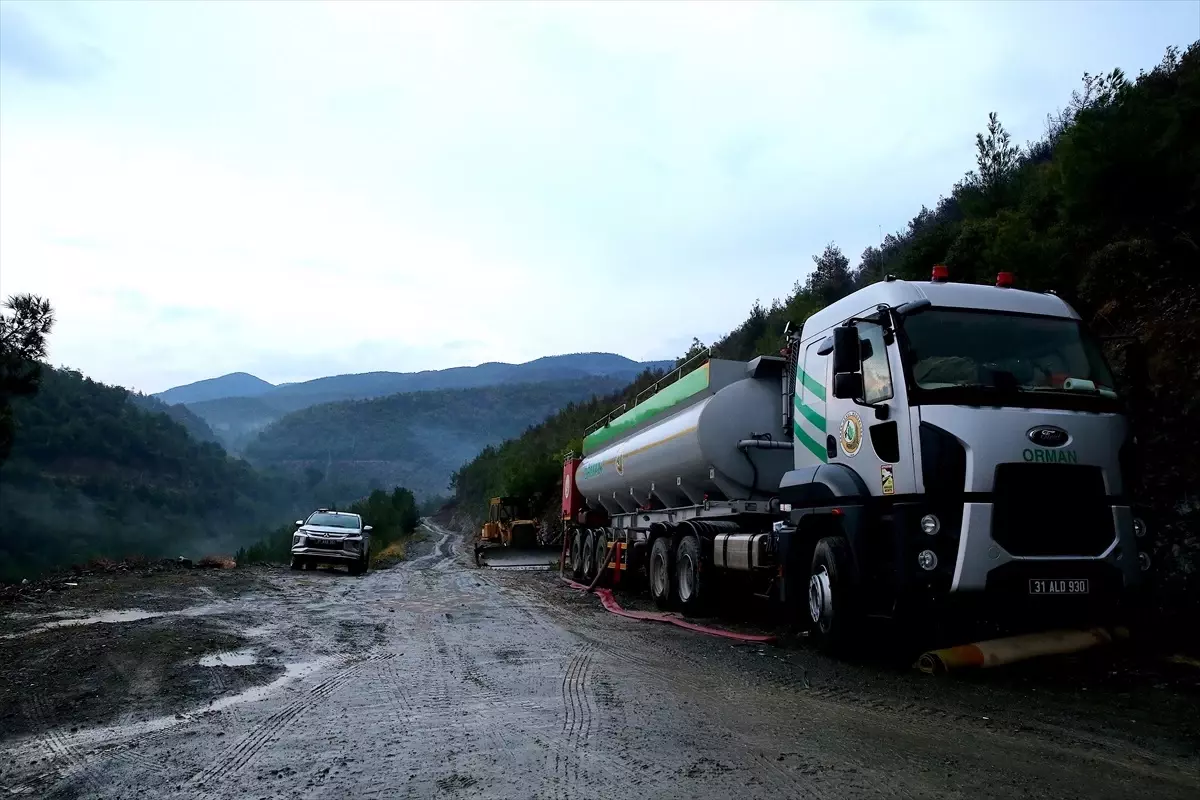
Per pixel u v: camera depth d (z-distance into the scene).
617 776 4.29
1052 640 6.78
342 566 27.03
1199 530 7.87
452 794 4.07
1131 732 5.03
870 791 3.97
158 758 4.77
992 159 15.37
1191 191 9.85
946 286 7.71
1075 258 11.41
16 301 16.59
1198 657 6.63
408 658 8.23
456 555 45.62
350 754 4.79
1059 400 6.85
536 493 44.97
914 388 6.91
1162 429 8.66
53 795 4.18
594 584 17.16
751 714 5.62
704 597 11.44
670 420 13.24
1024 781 4.11
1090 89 14.20
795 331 11.08
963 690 6.30
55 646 8.55
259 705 6.11
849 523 7.39
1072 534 6.52
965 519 6.41
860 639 7.55
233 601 13.64
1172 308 9.50
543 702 6.10
